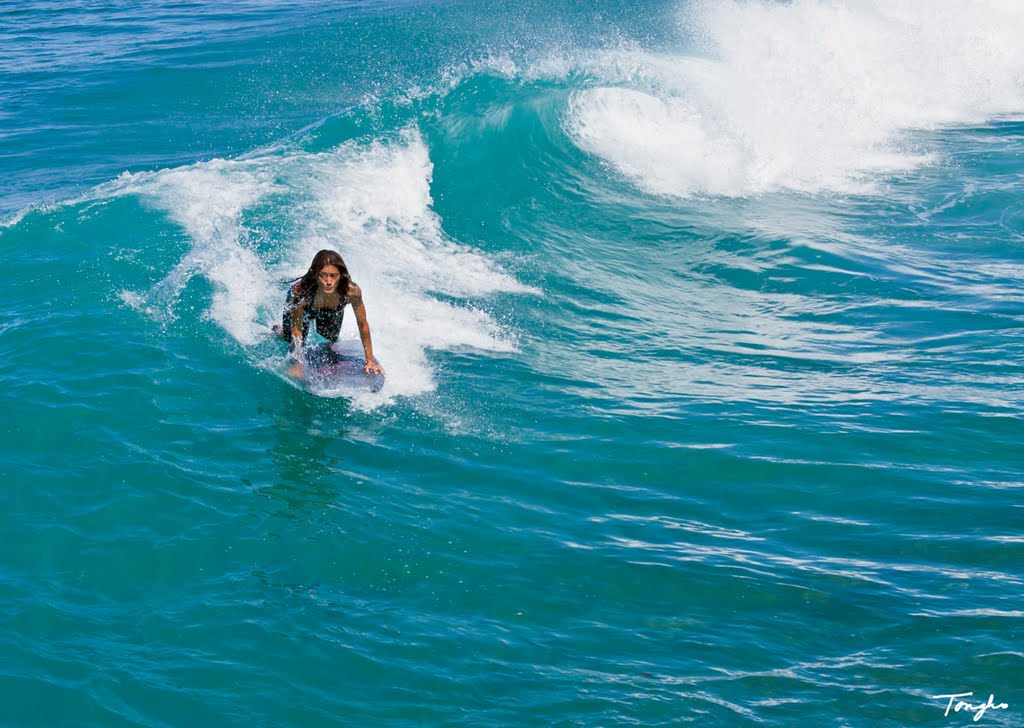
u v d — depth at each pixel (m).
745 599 6.47
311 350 9.58
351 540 7.00
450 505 7.51
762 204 15.05
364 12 32.41
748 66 21.33
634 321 11.20
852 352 10.39
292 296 9.05
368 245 12.37
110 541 6.81
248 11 33.75
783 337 10.84
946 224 14.26
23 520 6.95
